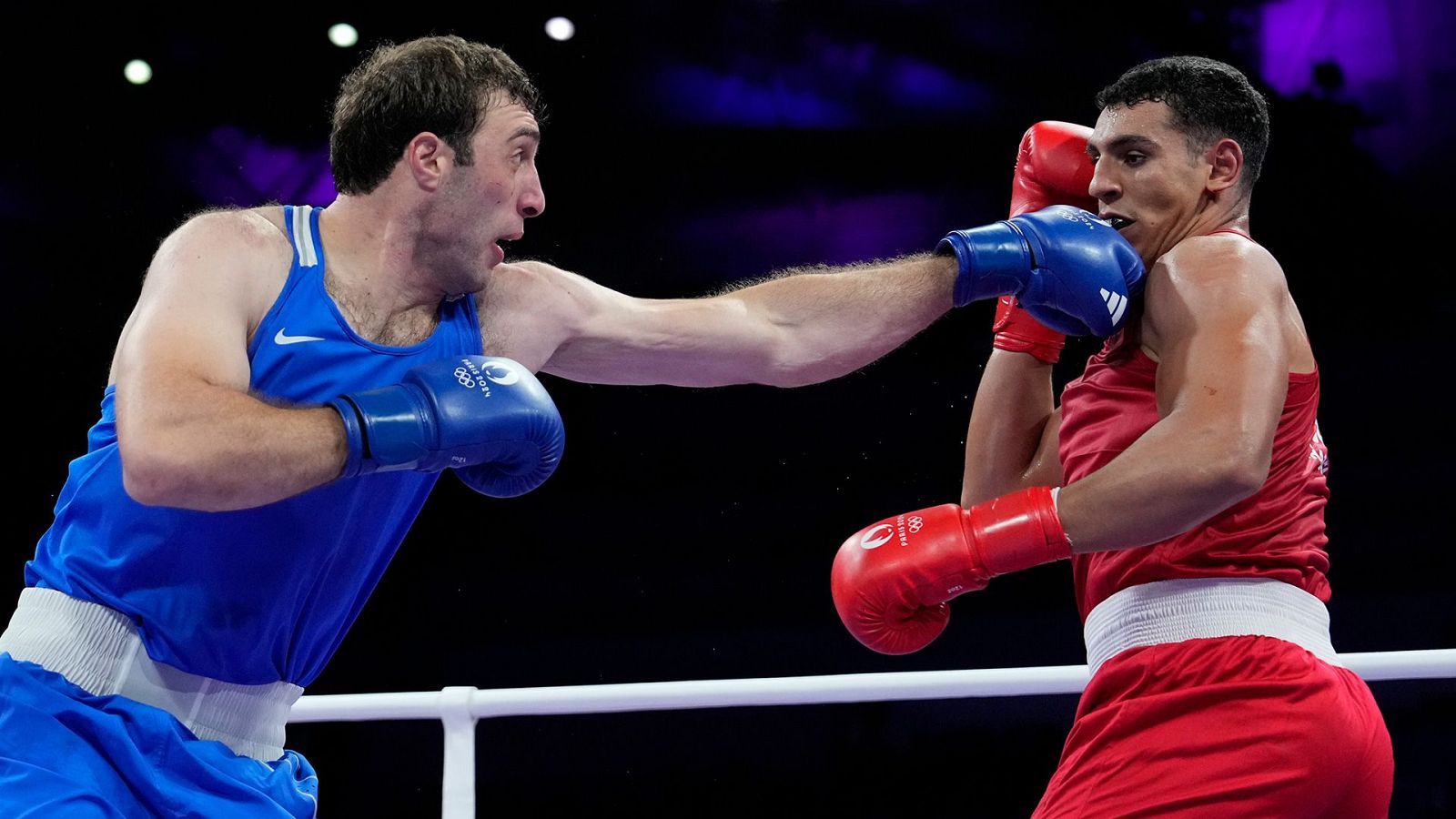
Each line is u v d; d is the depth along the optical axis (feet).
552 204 26.76
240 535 6.10
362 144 6.36
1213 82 7.41
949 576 6.66
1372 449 24.47
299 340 6.18
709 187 26.78
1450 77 23.63
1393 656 7.89
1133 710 6.65
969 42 25.89
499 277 7.13
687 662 25.02
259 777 6.38
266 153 25.07
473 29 25.76
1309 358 7.00
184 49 24.82
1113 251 7.07
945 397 26.04
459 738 8.73
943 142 26.32
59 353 25.05
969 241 7.26
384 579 25.73
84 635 6.07
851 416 26.32
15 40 24.36
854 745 21.93
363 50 25.17
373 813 22.84
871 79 26.30
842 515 25.79
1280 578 6.75
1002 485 8.18
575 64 26.37
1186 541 6.79
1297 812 6.39
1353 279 24.93
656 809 21.84
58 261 24.95
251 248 6.15
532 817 21.94
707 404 26.61
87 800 5.71
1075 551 6.54
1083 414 7.41
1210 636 6.64
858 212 26.53
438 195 6.33
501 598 25.68
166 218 25.03
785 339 7.63
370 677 25.20
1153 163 7.40
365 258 6.47
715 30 26.32
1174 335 6.72
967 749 21.24
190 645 6.16
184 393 5.45
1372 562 23.65
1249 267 6.73
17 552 24.85
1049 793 7.00
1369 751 6.55
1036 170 8.30
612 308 7.43
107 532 6.16
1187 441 6.25
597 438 26.58
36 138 24.72
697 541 25.94
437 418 5.79
